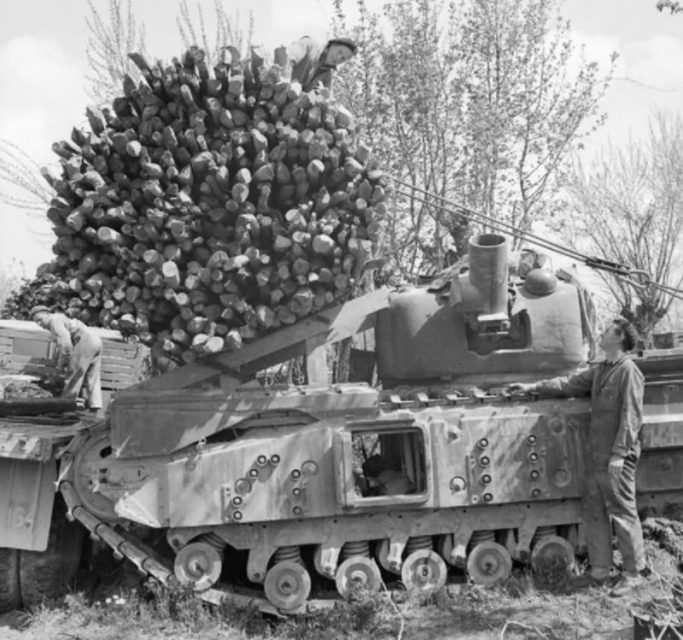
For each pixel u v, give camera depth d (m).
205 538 7.64
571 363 8.27
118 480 7.57
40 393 11.91
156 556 7.74
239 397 7.65
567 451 7.86
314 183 7.42
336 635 7.13
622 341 7.59
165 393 7.61
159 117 7.35
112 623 7.42
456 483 7.69
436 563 7.75
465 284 7.91
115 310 7.50
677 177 21.97
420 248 16.55
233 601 7.55
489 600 7.52
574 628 6.88
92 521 7.61
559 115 18.31
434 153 17.66
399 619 7.30
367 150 7.49
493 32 18.17
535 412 7.91
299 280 7.45
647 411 7.98
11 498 7.81
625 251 21.36
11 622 7.68
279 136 7.31
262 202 7.32
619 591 7.41
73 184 7.41
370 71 17.81
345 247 7.57
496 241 7.75
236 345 7.50
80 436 7.72
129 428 7.51
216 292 7.37
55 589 7.97
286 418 7.75
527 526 7.88
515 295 8.28
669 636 6.25
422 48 17.59
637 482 8.09
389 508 7.63
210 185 7.26
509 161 17.92
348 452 7.57
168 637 7.16
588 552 7.82
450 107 17.81
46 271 7.71
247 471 7.57
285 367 13.77
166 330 7.62
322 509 7.61
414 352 8.23
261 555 7.63
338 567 7.74
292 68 7.89
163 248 7.34
